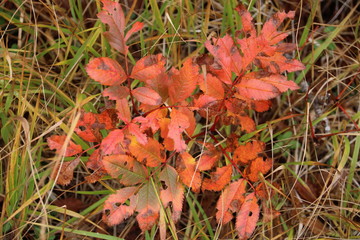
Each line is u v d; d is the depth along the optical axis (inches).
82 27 33.1
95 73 25.8
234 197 27.8
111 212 26.6
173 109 26.2
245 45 26.9
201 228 30.9
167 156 32.7
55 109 32.1
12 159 29.0
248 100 28.1
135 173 26.8
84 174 32.7
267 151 33.2
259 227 31.6
